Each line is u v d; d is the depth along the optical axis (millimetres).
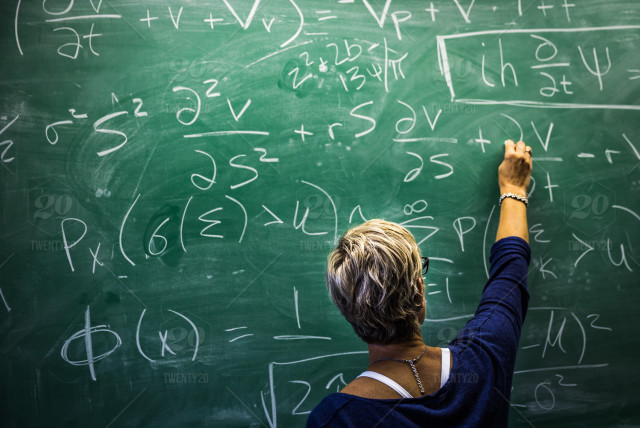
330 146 1121
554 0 1125
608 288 1148
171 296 1110
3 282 1085
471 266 1137
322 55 1115
